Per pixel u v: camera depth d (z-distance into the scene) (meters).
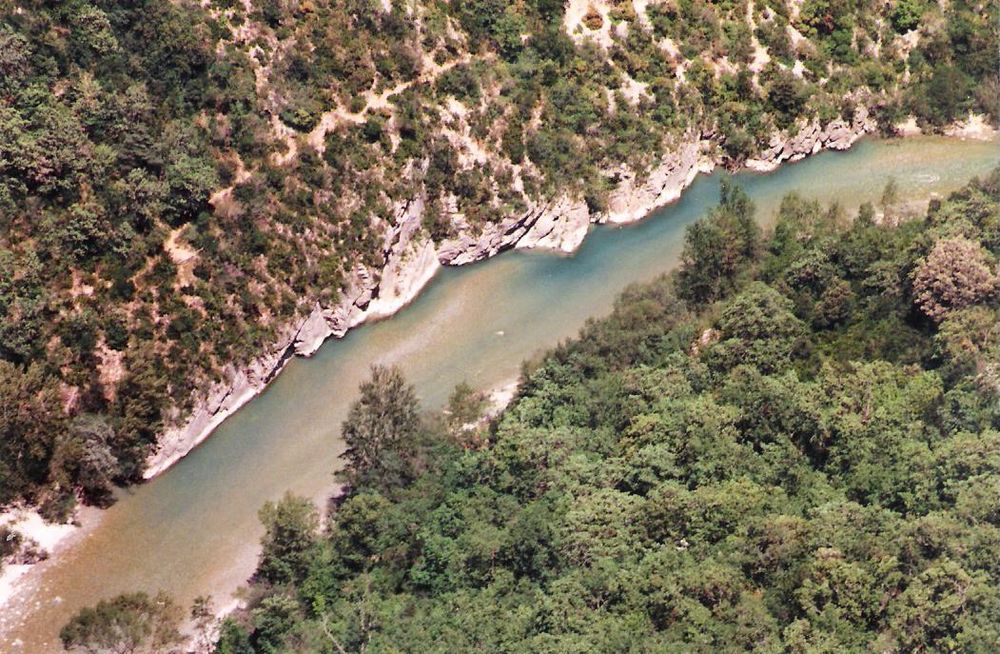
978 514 90.94
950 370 106.69
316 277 126.62
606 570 92.19
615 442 107.69
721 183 138.12
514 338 129.25
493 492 103.12
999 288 111.12
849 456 100.81
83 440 108.44
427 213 137.25
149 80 127.25
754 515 94.56
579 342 119.31
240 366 120.00
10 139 116.25
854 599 85.44
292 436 118.31
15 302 110.62
